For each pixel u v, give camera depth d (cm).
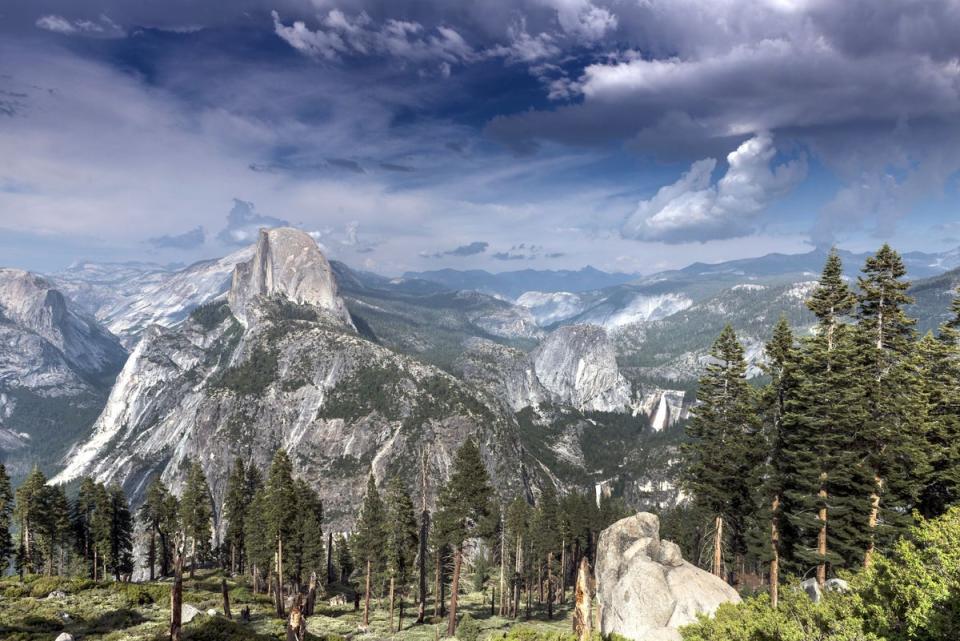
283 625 5312
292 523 6875
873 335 4053
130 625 4116
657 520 4325
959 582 1828
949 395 3928
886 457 3700
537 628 7025
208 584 7681
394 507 6975
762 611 2777
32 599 4634
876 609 2008
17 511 8356
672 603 3338
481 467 6044
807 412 3819
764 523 4228
